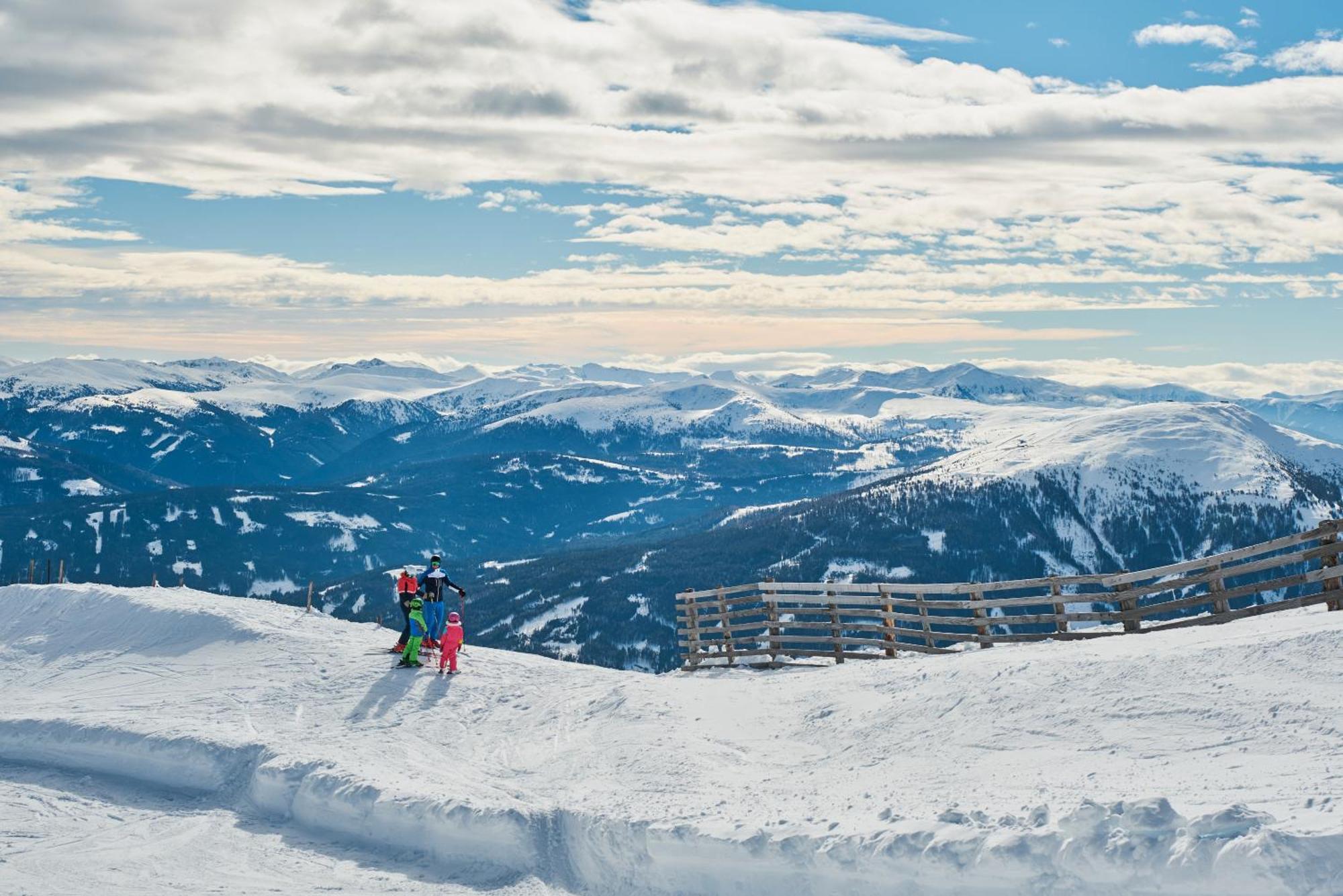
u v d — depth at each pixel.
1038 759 13.00
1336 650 13.50
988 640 21.59
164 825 15.46
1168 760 11.95
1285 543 18.25
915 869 10.27
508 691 20.95
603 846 12.63
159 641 26.38
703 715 17.81
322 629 26.95
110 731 18.66
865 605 23.34
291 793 15.89
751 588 25.17
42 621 29.09
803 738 16.30
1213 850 8.96
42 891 12.77
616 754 16.36
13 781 17.81
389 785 15.18
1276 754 11.37
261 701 21.08
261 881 13.16
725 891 11.52
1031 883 9.66
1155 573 19.83
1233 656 14.32
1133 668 14.91
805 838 11.17
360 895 12.67
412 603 23.14
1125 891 9.23
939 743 14.46
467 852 13.73
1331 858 8.59
